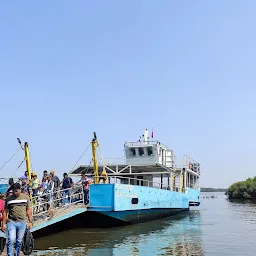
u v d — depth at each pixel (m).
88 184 21.70
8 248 10.04
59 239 17.94
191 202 41.06
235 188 108.62
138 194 24.80
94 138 24.23
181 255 13.97
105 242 17.05
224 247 16.06
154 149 35.00
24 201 10.43
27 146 22.88
